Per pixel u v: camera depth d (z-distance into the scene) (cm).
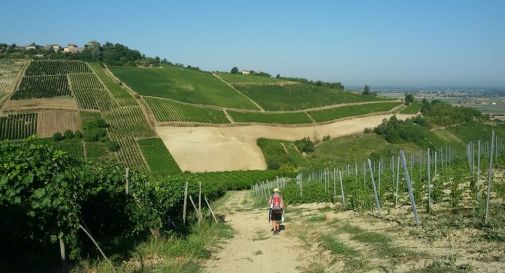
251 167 7606
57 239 917
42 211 888
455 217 1229
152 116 9175
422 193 1677
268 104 11569
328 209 2075
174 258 1111
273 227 1698
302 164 7812
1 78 11419
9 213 874
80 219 1028
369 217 1555
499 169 2003
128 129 8481
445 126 9300
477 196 1405
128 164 7112
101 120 8431
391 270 834
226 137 8550
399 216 1438
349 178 2470
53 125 8381
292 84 14238
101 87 11125
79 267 921
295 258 1163
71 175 970
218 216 2434
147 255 1130
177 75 13438
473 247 900
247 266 1099
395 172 2183
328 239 1250
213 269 1066
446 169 1995
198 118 9438
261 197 3875
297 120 10356
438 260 837
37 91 10356
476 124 9331
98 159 7156
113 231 1291
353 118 10862
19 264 930
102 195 1261
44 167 912
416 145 8419
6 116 8562
